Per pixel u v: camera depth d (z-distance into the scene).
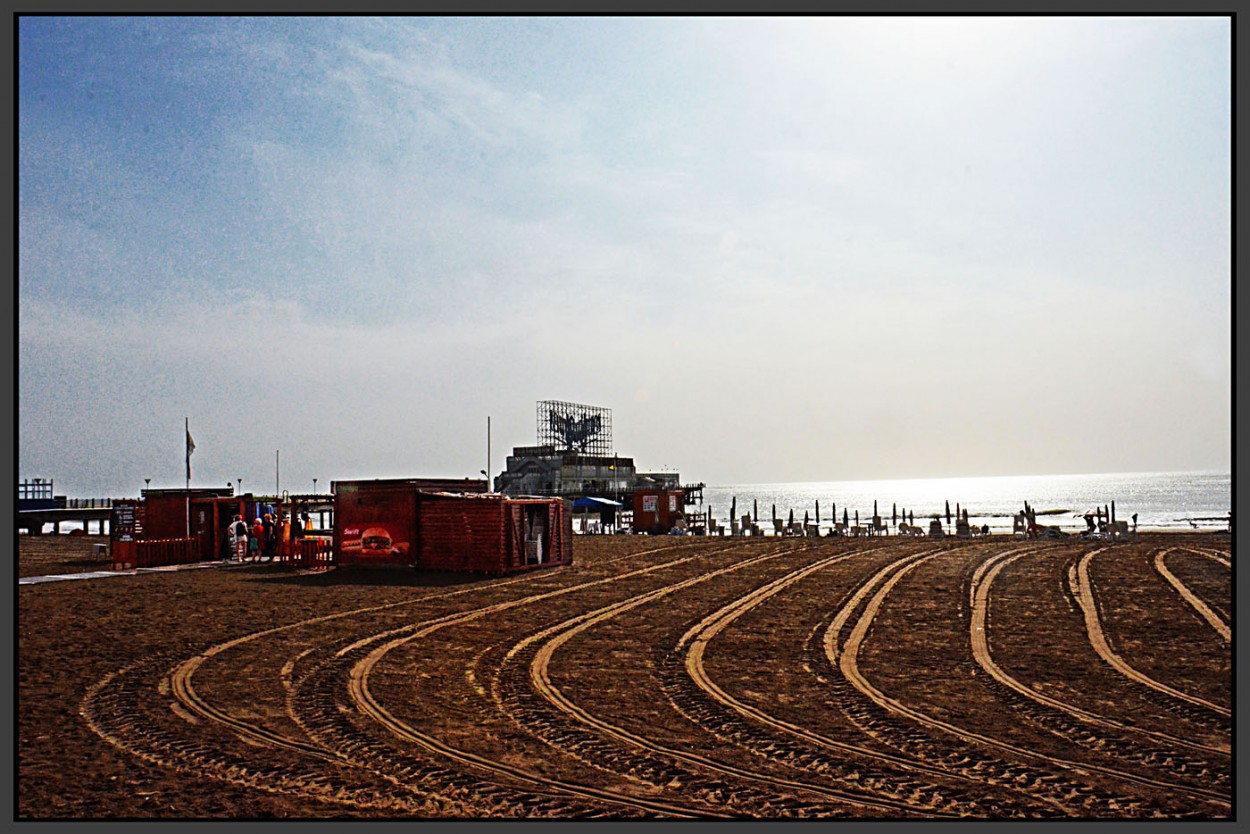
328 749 10.21
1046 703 11.91
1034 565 26.19
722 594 22.31
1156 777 9.21
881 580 23.95
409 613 19.73
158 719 11.35
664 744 10.38
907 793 8.83
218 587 24.86
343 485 30.06
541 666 14.39
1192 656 14.34
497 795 8.81
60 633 17.25
